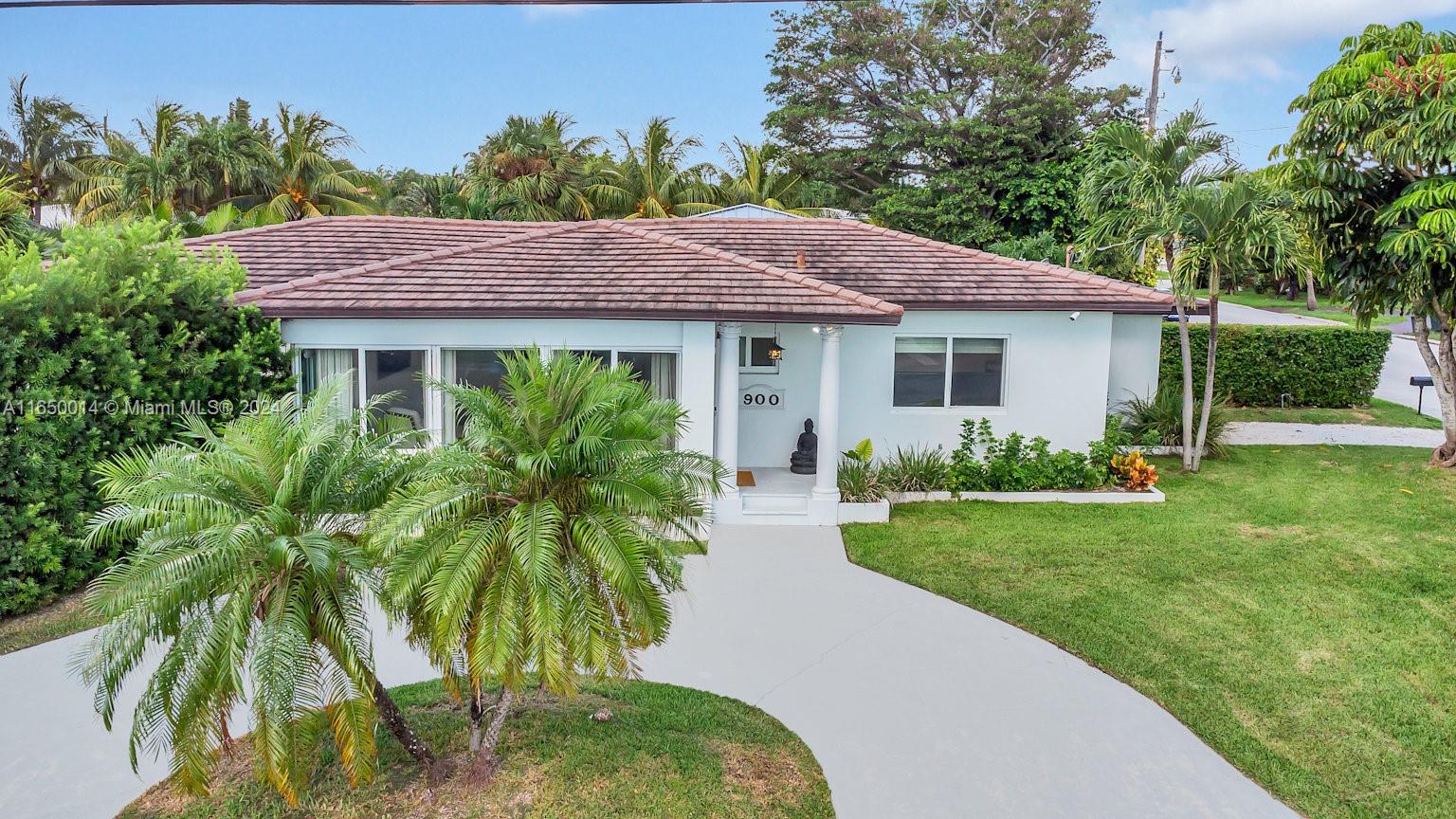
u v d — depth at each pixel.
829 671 8.58
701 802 6.29
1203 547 12.20
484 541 5.87
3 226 17.06
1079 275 15.73
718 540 12.64
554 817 6.04
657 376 13.32
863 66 42.53
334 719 5.62
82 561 10.24
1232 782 6.76
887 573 11.34
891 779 6.73
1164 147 15.93
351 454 6.12
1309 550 12.04
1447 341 15.99
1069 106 37.62
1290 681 8.34
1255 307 45.38
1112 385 18.53
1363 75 14.37
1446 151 13.29
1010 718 7.70
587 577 6.17
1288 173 15.58
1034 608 10.12
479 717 6.52
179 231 12.03
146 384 10.66
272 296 12.86
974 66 39.69
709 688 8.19
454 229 19.39
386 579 5.79
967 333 15.09
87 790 6.50
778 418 15.64
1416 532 12.79
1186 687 8.22
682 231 18.27
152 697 5.36
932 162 41.50
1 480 9.21
